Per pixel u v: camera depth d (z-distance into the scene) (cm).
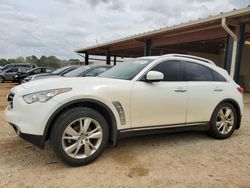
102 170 346
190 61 479
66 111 350
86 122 359
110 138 391
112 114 380
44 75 1145
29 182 308
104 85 379
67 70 1127
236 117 526
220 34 1212
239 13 961
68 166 354
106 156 395
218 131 498
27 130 337
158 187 304
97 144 372
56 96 344
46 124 337
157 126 425
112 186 304
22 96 350
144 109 408
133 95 396
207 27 1237
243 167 367
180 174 339
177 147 446
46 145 433
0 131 512
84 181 314
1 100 1008
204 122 482
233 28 1099
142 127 411
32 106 339
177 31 1386
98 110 382
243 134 546
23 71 2245
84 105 370
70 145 350
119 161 377
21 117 343
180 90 443
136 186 305
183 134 532
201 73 488
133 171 345
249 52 2017
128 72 437
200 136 520
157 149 434
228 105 511
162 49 2252
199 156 406
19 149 414
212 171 351
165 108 428
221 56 2297
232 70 1091
